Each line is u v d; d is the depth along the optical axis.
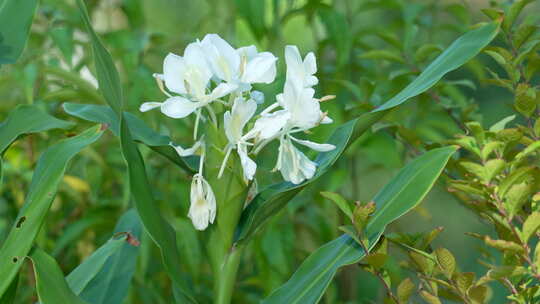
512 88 0.91
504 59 0.89
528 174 0.80
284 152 0.79
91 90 1.14
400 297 0.83
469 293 0.81
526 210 0.87
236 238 0.83
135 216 0.97
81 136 0.79
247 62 0.79
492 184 0.83
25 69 1.16
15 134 0.81
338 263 0.82
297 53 0.78
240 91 0.79
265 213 0.81
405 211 0.78
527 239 0.80
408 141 0.97
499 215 0.84
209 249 0.83
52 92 1.15
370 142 1.19
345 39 1.21
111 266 0.93
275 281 1.18
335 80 1.16
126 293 0.91
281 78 1.10
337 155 0.81
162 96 1.22
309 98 0.78
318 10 1.21
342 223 1.23
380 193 0.84
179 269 0.80
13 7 0.85
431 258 0.80
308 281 0.82
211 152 0.79
